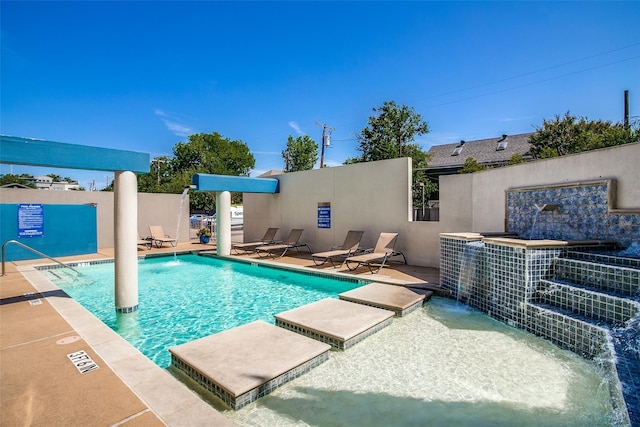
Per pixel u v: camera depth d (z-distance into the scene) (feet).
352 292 19.49
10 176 135.44
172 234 47.62
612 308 11.77
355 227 33.37
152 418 7.56
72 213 36.73
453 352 12.61
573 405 9.09
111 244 41.88
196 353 11.52
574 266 14.23
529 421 8.43
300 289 24.35
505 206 21.97
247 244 38.91
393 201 30.32
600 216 15.99
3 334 12.78
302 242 38.47
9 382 9.18
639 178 14.34
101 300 21.33
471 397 9.60
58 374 9.66
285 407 9.23
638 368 9.14
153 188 120.98
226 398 9.36
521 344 13.25
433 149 103.65
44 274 27.25
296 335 13.17
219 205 36.47
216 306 20.36
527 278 14.57
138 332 16.22
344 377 10.87
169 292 23.62
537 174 19.65
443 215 26.96
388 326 15.42
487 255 16.97
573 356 12.06
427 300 19.20
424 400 9.50
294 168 108.17
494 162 84.28
